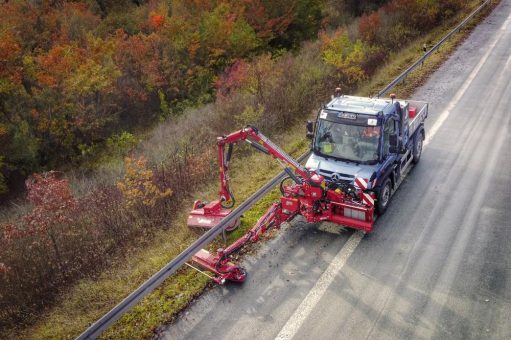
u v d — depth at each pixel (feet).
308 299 26.11
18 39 81.15
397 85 64.08
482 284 26.53
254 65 70.74
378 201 32.76
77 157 74.64
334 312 25.07
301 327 24.21
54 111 73.31
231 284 27.76
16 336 24.98
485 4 105.40
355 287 26.86
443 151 43.98
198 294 27.02
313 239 31.60
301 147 46.65
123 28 96.63
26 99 72.43
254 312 25.43
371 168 32.53
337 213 31.65
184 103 83.97
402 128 35.78
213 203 33.22
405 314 24.72
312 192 30.81
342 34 76.59
